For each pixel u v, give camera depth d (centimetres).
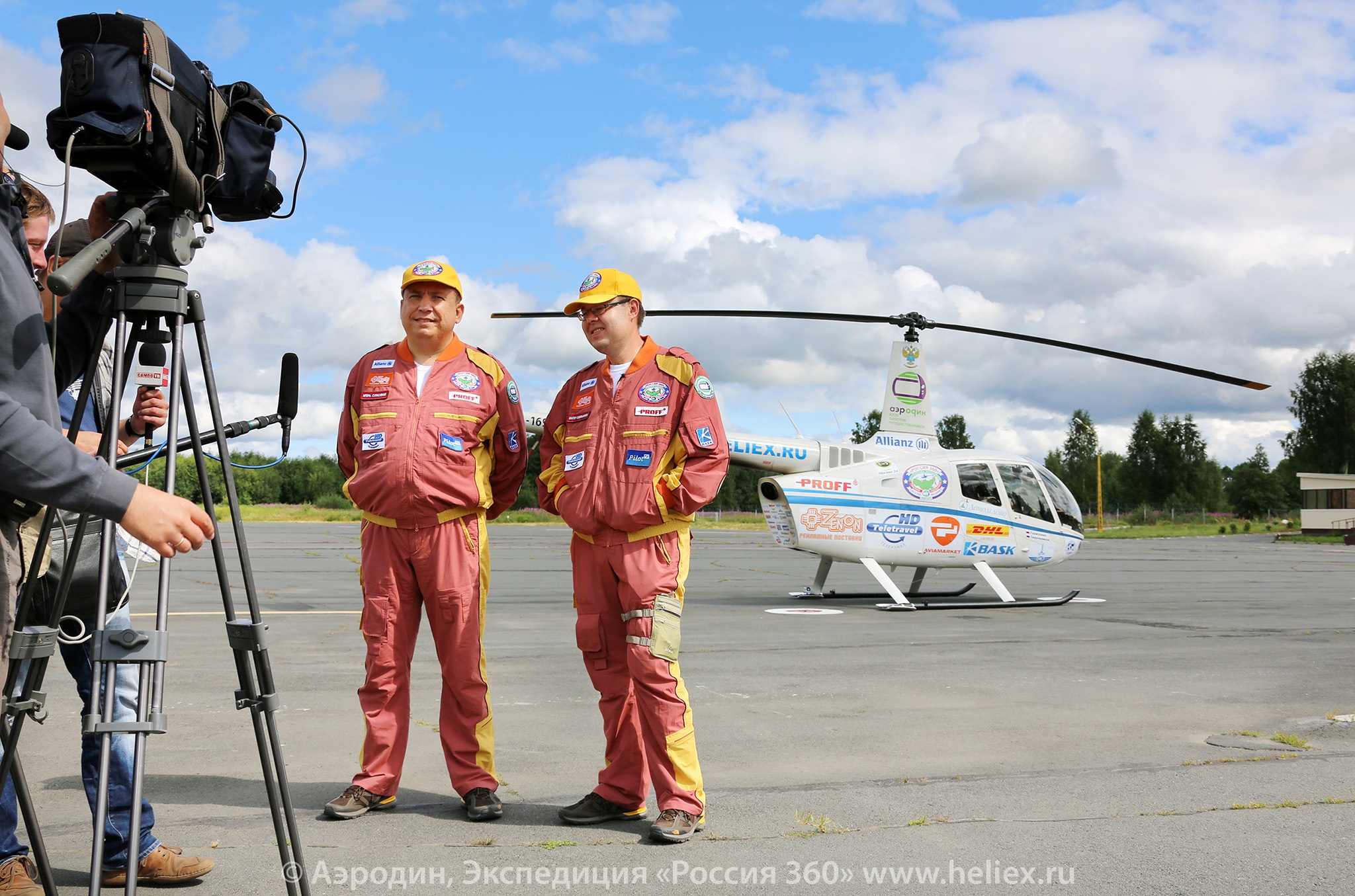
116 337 178
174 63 182
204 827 313
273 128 213
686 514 327
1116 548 3219
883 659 686
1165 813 328
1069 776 377
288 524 4197
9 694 170
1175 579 1656
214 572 1466
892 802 342
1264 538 4772
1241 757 408
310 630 828
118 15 172
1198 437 7712
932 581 1553
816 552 1079
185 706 505
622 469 323
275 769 198
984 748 426
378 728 336
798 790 359
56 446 157
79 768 388
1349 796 348
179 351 182
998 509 1123
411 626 346
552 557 2052
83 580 253
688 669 639
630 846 299
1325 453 7156
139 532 160
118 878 264
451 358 355
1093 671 639
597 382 343
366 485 338
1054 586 1485
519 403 370
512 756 412
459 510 341
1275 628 901
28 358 174
